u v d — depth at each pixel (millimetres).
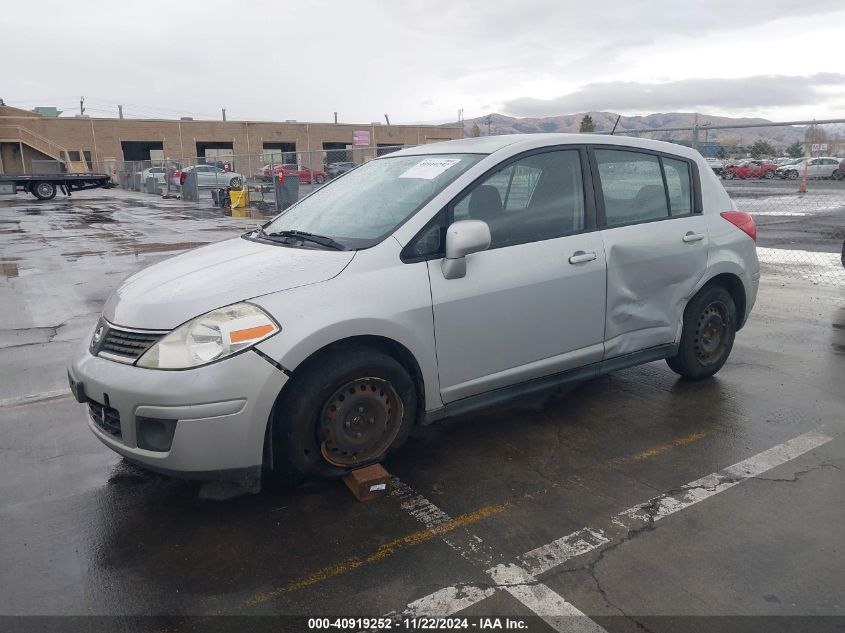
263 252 3797
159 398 3061
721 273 4918
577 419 4520
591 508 3377
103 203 28000
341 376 3354
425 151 4492
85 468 3941
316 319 3246
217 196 24516
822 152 11672
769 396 4871
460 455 4012
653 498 3463
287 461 3488
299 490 3604
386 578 2846
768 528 3164
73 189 32031
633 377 5328
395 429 3625
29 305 8250
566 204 4203
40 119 51531
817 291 8539
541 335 4051
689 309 4883
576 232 4215
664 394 4941
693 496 3473
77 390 3402
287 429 3330
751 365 5566
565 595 2709
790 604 2631
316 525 3271
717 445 4074
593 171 4336
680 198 4828
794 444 4070
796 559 2920
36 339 6738
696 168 4953
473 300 3730
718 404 4727
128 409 3148
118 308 3479
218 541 3152
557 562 2930
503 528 3209
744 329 6715
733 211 5133
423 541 3115
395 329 3469
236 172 38219
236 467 3193
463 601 2686
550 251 4043
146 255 12289
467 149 4215
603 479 3680
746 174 16969
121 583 2854
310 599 2723
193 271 3656
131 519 3365
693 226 4773
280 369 3162
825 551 2977
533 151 4105
